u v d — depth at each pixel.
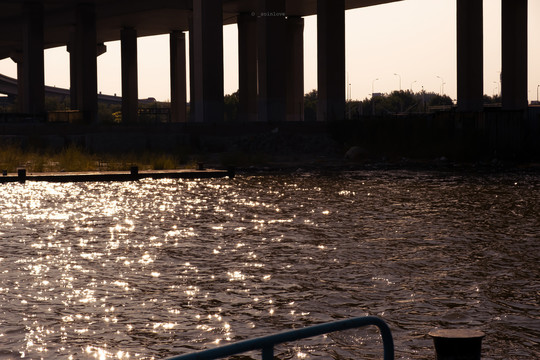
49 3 71.25
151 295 10.48
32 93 70.19
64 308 9.73
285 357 7.80
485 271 12.21
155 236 16.11
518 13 61.78
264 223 18.25
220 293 10.62
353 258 13.38
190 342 8.28
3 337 8.41
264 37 58.97
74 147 43.44
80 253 13.90
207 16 57.84
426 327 8.90
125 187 28.77
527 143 45.88
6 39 99.19
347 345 8.21
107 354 7.84
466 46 58.94
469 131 45.97
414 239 15.60
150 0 73.81
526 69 62.12
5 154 39.75
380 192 26.44
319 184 30.06
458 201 23.27
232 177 34.16
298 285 11.16
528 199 23.83
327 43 61.88
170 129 53.00
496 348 8.10
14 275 11.78
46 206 21.95
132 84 87.19
